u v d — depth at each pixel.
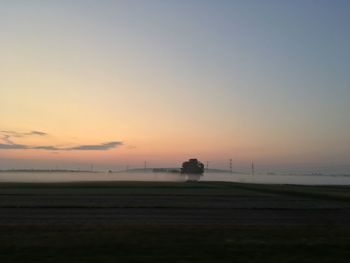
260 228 23.70
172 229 21.97
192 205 44.00
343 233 21.61
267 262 13.85
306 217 34.50
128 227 23.25
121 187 85.38
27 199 49.12
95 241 17.19
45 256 14.35
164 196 58.84
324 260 14.23
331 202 52.56
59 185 90.69
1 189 72.56
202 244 16.77
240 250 15.66
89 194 60.53
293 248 16.28
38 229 21.92
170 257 14.33
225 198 57.44
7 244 16.41
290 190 82.69
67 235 19.20
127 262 13.58
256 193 71.88
